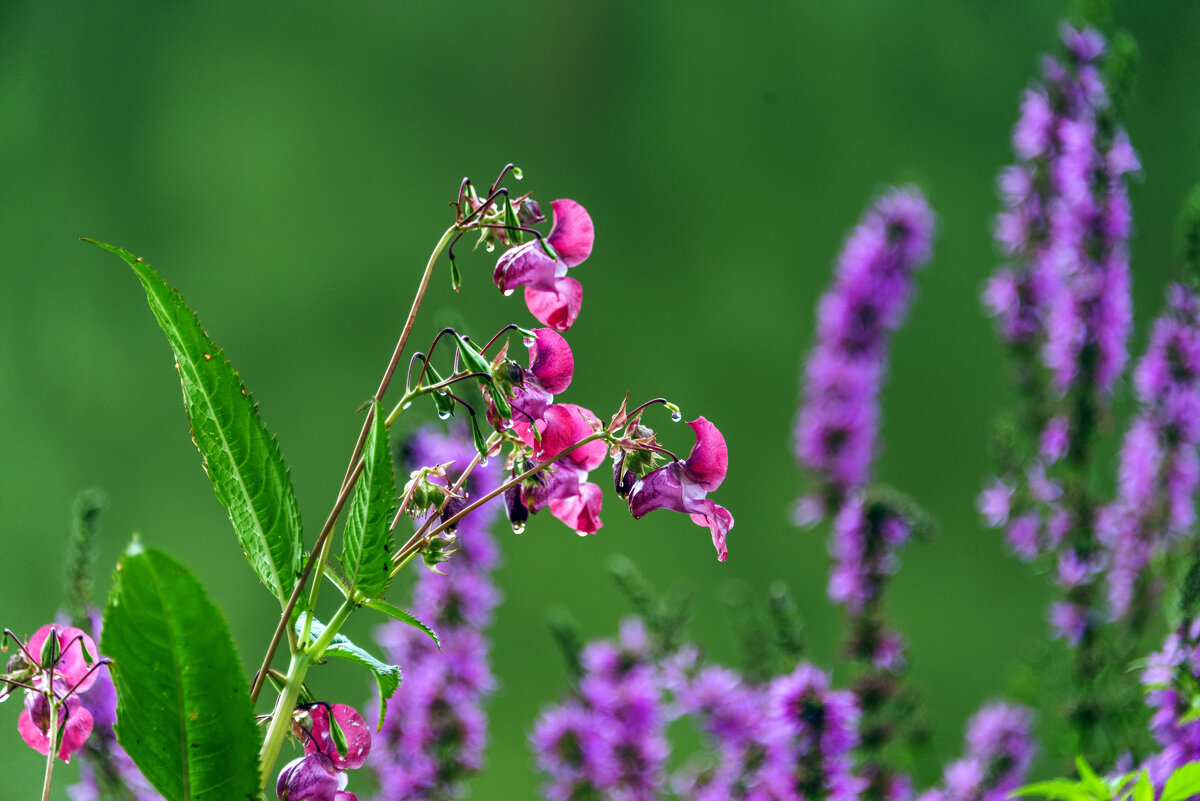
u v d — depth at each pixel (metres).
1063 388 3.04
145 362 7.87
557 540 6.39
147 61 9.27
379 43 9.44
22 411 7.63
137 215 8.79
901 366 7.74
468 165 9.09
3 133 8.94
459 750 2.63
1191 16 7.04
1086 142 3.06
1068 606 2.87
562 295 2.20
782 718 2.50
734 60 9.29
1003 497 3.06
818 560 6.54
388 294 8.46
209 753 2.14
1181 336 2.85
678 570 6.48
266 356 8.25
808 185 8.90
